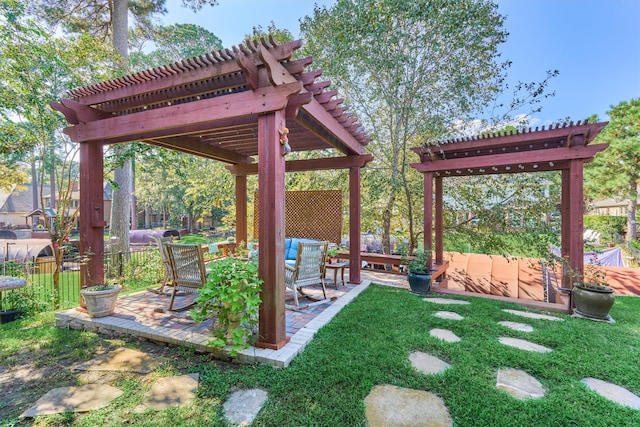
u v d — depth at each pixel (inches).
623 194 502.6
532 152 184.5
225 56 109.4
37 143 204.4
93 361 105.9
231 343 107.3
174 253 142.9
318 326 129.3
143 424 73.7
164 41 383.6
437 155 219.9
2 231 566.3
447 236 301.6
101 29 323.9
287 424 73.2
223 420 74.7
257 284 103.9
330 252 196.7
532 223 253.4
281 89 104.6
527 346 118.7
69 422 75.4
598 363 103.7
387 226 305.3
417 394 84.7
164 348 115.5
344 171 317.4
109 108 150.4
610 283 294.2
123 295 179.5
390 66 247.3
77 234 589.6
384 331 127.0
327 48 278.1
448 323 138.3
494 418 74.4
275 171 107.1
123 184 298.8
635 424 72.6
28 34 188.5
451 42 242.1
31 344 120.6
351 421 74.0
